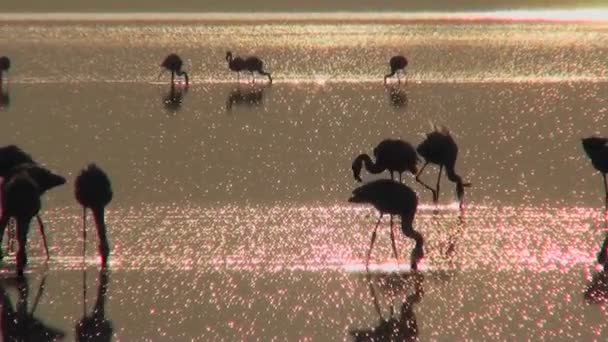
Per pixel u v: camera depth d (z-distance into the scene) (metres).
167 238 66.62
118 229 68.44
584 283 59.03
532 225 69.38
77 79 124.81
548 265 61.91
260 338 51.62
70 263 62.22
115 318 54.12
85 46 148.25
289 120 102.31
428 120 101.81
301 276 60.09
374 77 126.19
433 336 52.00
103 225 62.09
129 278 59.75
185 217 71.12
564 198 75.75
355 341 51.38
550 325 53.28
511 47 147.12
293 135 95.75
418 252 61.62
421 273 60.59
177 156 88.19
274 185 79.12
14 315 54.47
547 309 55.31
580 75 126.38
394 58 121.94
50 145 92.19
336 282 59.16
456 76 126.00
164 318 54.06
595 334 52.16
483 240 66.25
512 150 90.06
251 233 67.62
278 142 93.12
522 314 54.66
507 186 78.94
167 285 58.66
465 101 110.94
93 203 61.69
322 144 92.31
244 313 54.72
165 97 114.81
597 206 73.81
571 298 56.81
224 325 53.22
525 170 83.56
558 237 66.88
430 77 125.56
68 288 58.19
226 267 61.62
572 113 104.69
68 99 112.81
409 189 61.75
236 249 64.69
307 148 90.88
